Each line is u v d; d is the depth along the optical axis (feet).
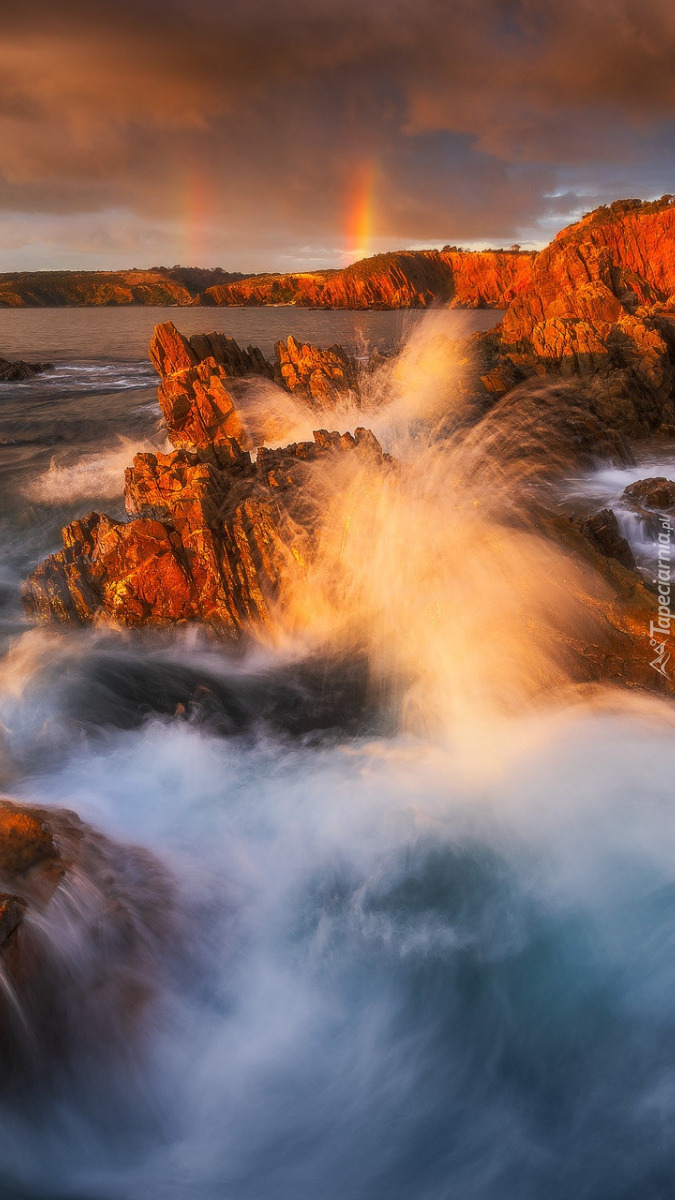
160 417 125.80
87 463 94.48
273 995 23.08
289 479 48.55
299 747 35.42
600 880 26.91
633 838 28.55
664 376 100.12
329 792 32.01
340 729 36.70
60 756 34.37
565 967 23.93
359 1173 18.81
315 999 23.15
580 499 67.26
